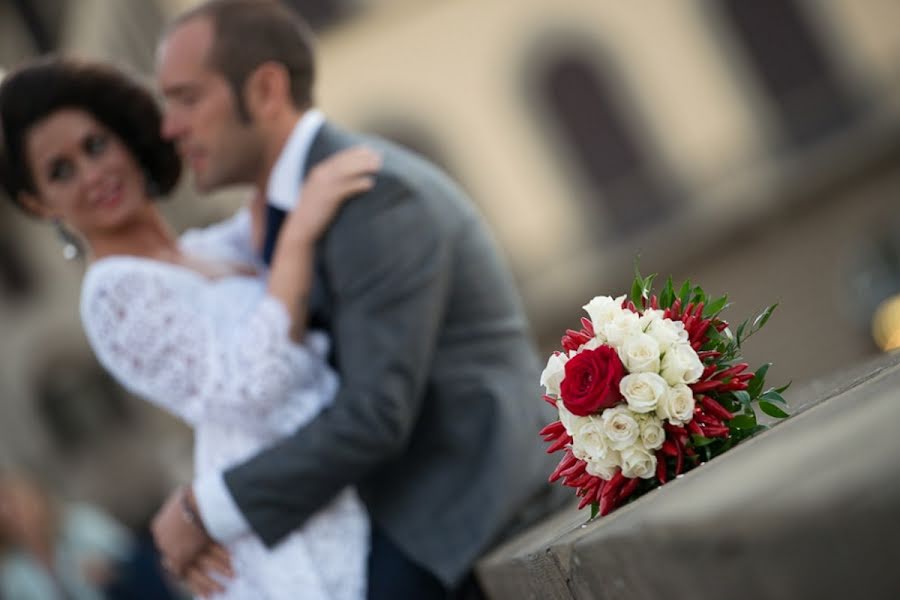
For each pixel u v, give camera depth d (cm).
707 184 6122
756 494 232
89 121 698
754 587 224
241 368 666
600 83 6269
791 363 5809
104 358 700
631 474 476
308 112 732
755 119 6134
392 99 6306
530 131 6272
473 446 684
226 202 4528
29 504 1305
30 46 5844
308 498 663
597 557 329
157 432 5781
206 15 714
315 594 665
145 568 1348
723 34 6191
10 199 733
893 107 5925
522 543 585
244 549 671
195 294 691
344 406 662
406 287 671
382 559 683
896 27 6041
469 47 6288
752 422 476
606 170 6250
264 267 747
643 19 6244
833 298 5794
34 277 6194
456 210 710
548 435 509
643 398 469
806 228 5894
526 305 6194
